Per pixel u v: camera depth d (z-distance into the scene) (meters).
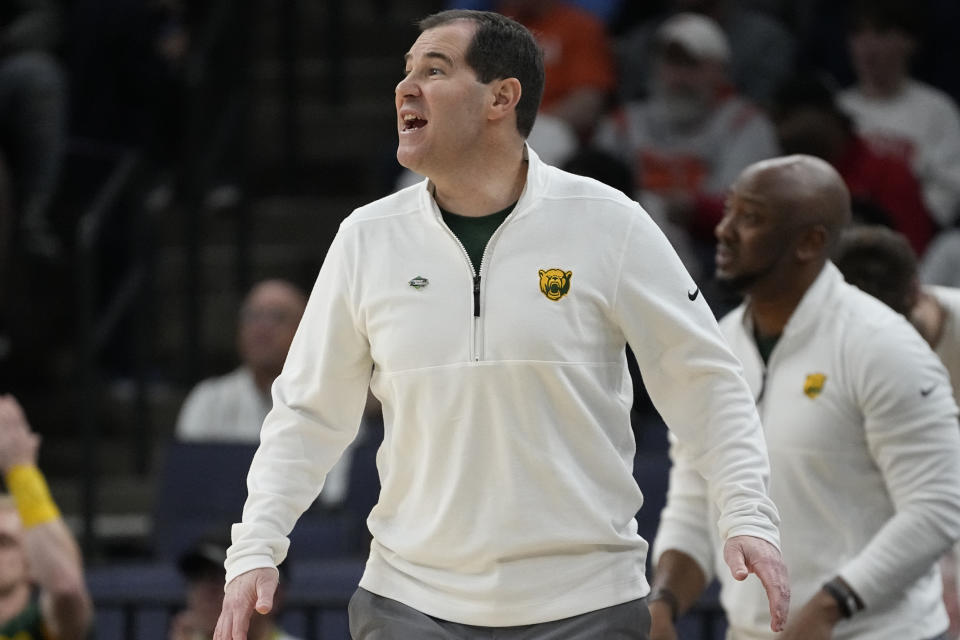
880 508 13.29
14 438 17.91
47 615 17.81
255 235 32.81
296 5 35.03
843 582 12.81
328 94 35.28
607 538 10.64
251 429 23.86
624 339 10.92
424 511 10.80
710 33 26.36
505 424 10.48
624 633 10.65
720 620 18.94
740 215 13.58
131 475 28.14
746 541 10.52
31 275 29.95
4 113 30.61
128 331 30.20
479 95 10.63
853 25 27.92
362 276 10.83
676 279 10.82
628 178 21.91
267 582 10.52
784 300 13.59
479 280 10.57
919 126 27.47
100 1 31.77
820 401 13.24
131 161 28.58
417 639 10.67
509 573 10.57
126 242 30.42
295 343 11.20
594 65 28.72
